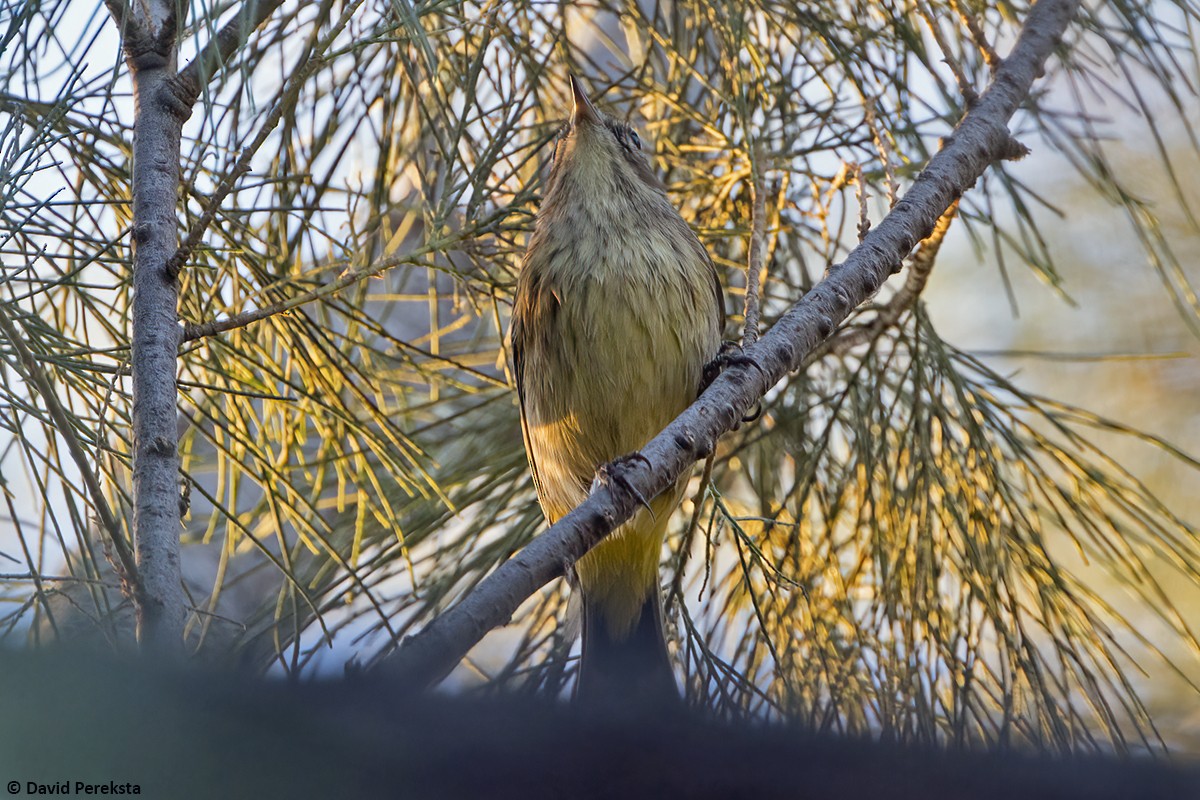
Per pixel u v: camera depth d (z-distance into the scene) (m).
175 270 5.96
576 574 8.51
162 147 6.28
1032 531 7.86
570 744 4.52
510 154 7.90
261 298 7.24
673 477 5.99
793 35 8.72
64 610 6.49
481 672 8.13
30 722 3.74
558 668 7.95
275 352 8.57
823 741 4.84
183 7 6.45
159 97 6.37
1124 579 7.88
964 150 7.56
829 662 7.52
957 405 8.45
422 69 8.70
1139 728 6.93
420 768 4.23
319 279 8.42
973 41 8.23
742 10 8.13
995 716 7.50
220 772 3.90
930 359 8.45
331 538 8.95
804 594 7.12
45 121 6.09
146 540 5.37
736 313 9.84
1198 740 9.12
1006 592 7.61
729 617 8.34
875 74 8.46
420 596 8.52
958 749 4.94
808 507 8.76
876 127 8.01
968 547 7.52
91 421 6.46
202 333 6.14
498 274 9.52
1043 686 6.95
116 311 7.40
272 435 8.39
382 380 9.29
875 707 7.04
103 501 5.18
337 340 9.66
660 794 4.54
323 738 4.07
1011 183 8.31
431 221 7.61
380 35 6.37
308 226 7.74
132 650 4.59
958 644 7.39
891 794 4.65
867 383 8.75
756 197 7.38
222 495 7.37
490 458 9.51
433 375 8.85
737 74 7.88
